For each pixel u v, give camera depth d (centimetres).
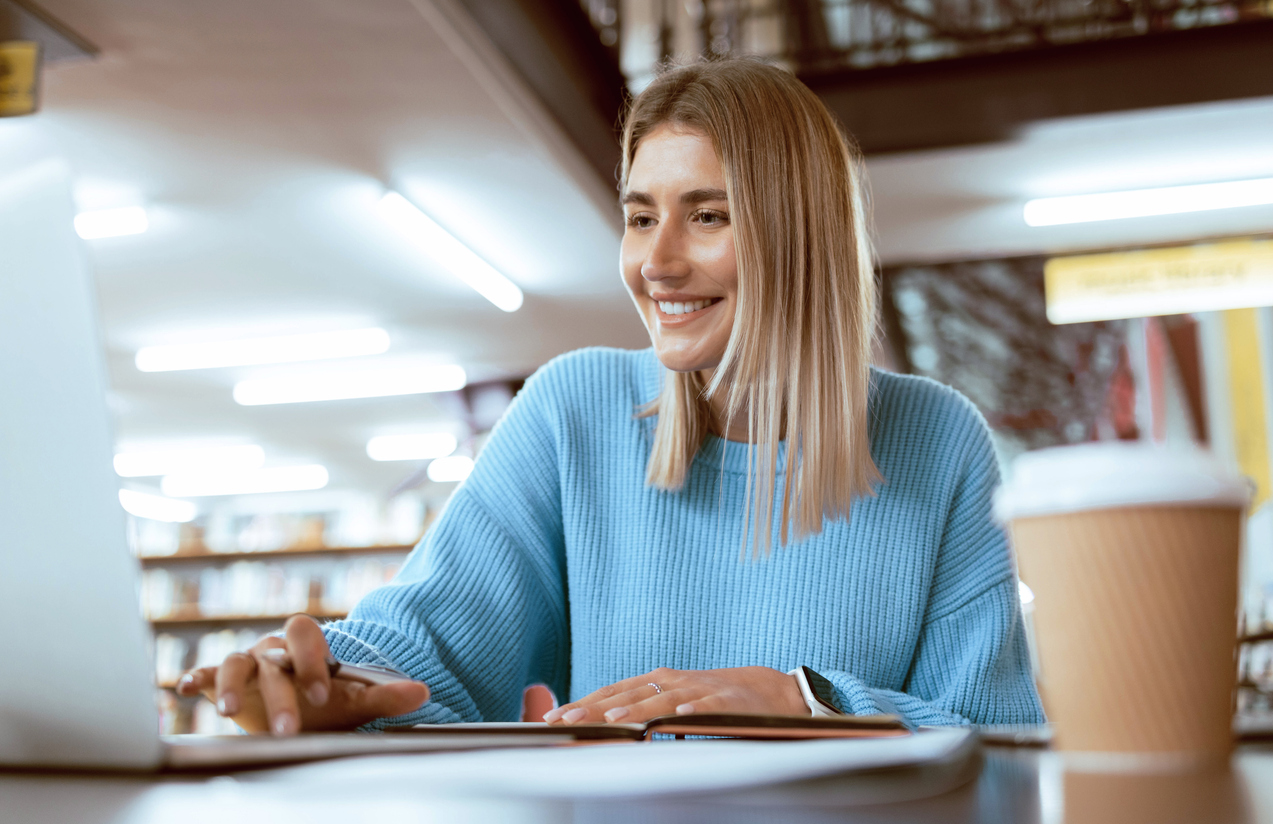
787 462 100
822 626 101
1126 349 675
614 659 104
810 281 100
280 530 674
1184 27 388
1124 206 458
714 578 104
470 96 359
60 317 38
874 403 110
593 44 422
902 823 26
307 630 58
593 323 600
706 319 100
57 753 39
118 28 318
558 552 111
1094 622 43
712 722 51
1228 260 496
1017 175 436
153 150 393
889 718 50
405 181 423
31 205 38
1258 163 423
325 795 31
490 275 523
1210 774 39
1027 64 401
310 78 348
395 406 780
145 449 907
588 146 425
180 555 673
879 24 486
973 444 109
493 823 26
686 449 107
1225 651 43
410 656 86
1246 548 45
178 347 630
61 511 38
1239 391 529
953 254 518
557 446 111
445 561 101
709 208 98
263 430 849
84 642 38
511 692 101
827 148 102
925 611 104
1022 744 55
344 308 570
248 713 55
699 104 99
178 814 28
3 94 284
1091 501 43
